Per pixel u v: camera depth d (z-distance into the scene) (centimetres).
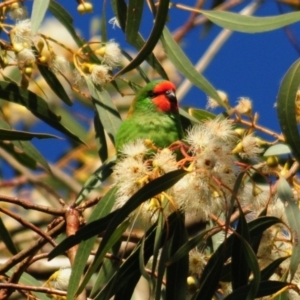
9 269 887
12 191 1385
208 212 732
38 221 1315
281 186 753
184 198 727
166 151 751
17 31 930
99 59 987
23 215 1354
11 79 1012
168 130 1058
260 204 787
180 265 758
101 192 1351
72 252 866
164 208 741
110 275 846
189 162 789
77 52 962
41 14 805
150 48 817
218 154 729
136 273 764
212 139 733
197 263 791
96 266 741
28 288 807
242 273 755
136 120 1055
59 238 983
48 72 1012
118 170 744
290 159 860
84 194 948
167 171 734
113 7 954
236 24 870
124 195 743
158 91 1088
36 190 1388
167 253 728
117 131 988
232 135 812
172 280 757
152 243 764
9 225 1333
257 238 768
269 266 766
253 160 864
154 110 1080
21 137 835
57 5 999
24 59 932
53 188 1390
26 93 984
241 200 775
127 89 1288
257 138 846
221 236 868
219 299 830
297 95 834
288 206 746
